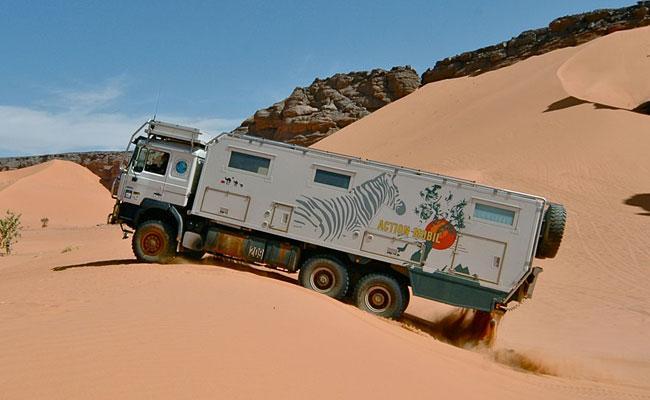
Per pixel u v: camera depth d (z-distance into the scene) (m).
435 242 15.36
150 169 16.94
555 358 14.55
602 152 46.53
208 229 16.56
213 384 5.74
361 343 8.94
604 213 37.09
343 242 15.80
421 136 76.06
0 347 6.14
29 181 100.75
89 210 99.56
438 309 20.02
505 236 15.09
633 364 15.25
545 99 65.94
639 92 62.38
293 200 16.14
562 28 118.31
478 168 49.47
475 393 8.27
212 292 10.24
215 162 16.58
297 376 6.52
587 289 26.72
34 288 11.34
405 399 6.81
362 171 15.92
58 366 5.68
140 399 5.12
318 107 145.88
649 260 30.19
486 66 125.50
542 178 43.72
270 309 9.34
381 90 141.12
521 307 23.95
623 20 107.94
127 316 7.89
